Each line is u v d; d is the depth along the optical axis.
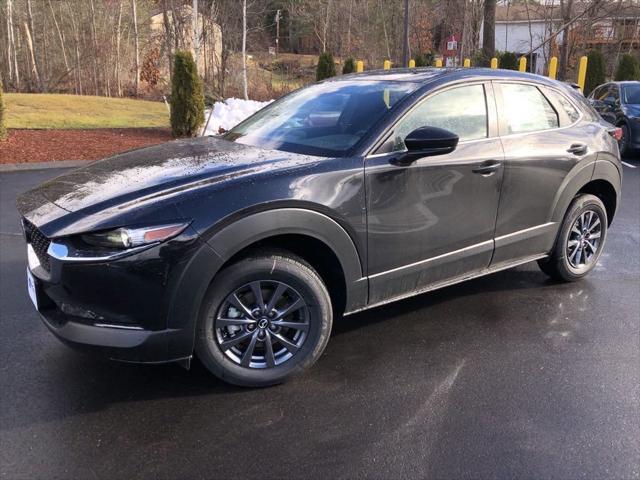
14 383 3.28
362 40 29.81
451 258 3.85
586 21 22.89
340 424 2.92
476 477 2.53
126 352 2.84
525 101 4.30
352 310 3.50
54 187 3.34
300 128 3.87
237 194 2.95
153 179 3.14
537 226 4.35
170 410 3.04
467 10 23.09
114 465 2.60
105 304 2.81
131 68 26.64
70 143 12.27
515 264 4.35
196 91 13.58
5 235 6.24
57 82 26.11
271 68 29.17
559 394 3.19
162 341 2.88
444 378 3.37
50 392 3.19
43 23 25.69
